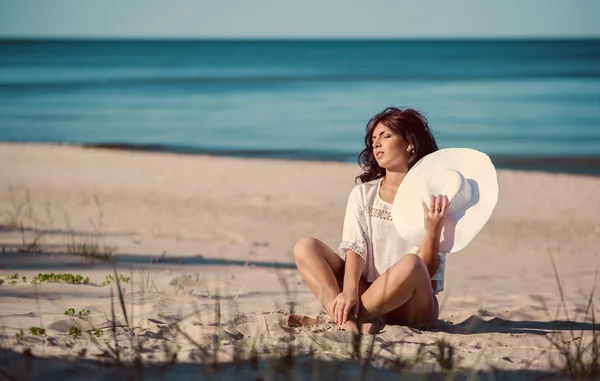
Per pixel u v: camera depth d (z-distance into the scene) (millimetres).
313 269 4355
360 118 31562
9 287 5359
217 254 7953
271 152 22234
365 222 4387
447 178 4195
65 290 5344
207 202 12812
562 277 7645
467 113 32750
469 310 5402
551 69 67625
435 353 3691
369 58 97625
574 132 26484
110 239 8633
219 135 26453
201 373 3150
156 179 15828
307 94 43531
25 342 3627
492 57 97125
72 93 43844
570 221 11766
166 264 7000
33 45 171375
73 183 14867
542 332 4598
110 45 174750
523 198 14047
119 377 3053
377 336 4039
